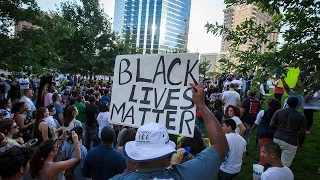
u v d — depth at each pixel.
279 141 5.05
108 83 18.33
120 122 2.37
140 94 2.30
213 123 1.78
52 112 6.85
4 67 9.24
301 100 6.22
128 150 1.65
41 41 9.98
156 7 89.94
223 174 4.30
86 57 20.06
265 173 3.37
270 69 2.74
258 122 5.89
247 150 6.97
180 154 3.10
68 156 4.09
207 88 14.86
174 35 96.12
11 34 9.48
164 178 1.52
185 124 2.04
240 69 3.18
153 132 1.61
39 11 9.93
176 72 2.15
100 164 3.68
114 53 21.52
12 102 13.50
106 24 21.66
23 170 2.60
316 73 2.65
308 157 6.78
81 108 7.78
